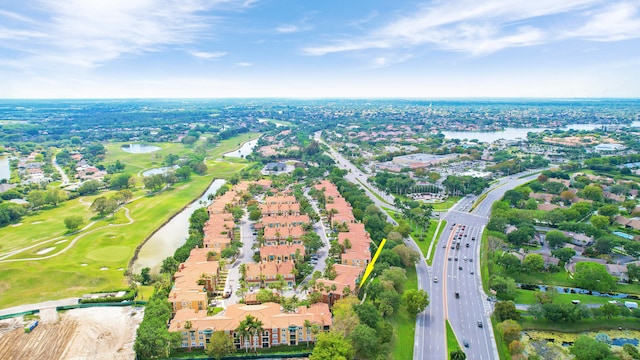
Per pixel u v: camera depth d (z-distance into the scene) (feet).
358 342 619.67
